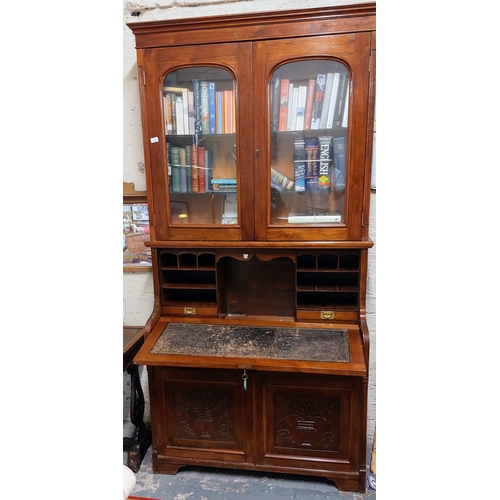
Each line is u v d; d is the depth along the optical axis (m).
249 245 1.58
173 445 1.69
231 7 1.71
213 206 1.64
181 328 1.69
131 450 1.79
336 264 1.74
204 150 1.61
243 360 1.47
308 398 1.55
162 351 1.54
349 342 1.55
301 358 1.47
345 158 1.51
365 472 1.58
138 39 1.50
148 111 1.56
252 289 1.82
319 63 1.45
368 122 1.44
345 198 1.51
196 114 1.57
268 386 1.56
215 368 1.57
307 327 1.67
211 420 1.64
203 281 1.84
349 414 1.54
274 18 1.41
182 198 1.65
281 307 1.81
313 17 1.39
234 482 1.68
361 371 1.40
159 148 1.58
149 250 1.95
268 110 1.48
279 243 1.56
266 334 1.63
